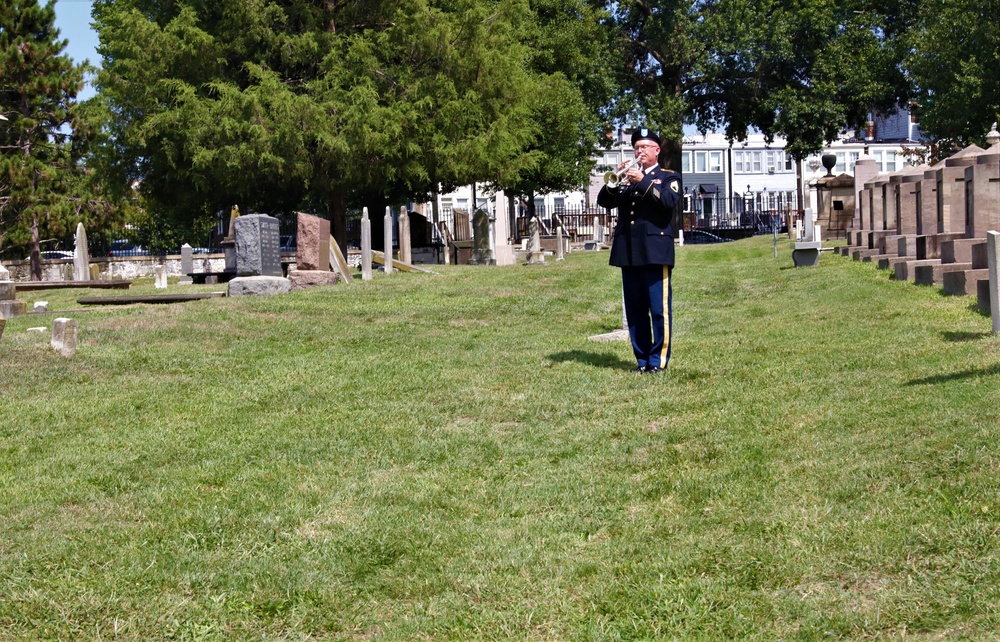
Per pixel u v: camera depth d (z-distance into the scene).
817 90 47.59
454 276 24.00
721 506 5.79
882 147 83.62
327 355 13.20
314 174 34.16
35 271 42.38
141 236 66.94
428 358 12.38
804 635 4.11
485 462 7.42
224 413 9.62
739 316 15.30
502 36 35.84
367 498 6.59
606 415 8.57
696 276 23.19
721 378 9.61
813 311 14.57
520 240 55.16
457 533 5.79
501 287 21.16
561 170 46.16
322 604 4.95
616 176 10.23
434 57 34.56
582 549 5.39
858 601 4.36
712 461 6.77
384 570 5.34
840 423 7.20
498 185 37.28
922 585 4.40
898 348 10.16
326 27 35.34
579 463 7.13
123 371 12.00
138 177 36.44
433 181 35.44
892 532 4.95
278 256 22.09
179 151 33.72
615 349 12.10
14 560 5.63
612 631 4.34
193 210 39.06
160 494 6.88
